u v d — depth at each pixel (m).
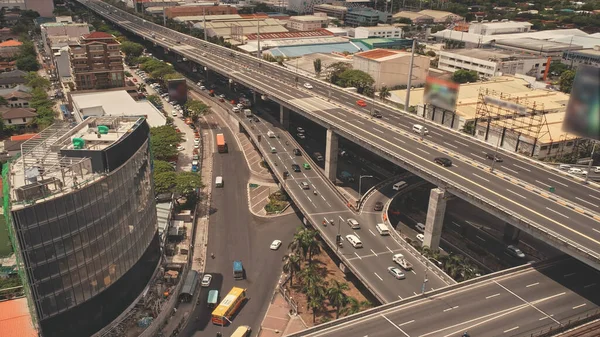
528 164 140.12
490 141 193.25
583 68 110.06
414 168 132.88
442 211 124.81
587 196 120.00
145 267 106.88
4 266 114.44
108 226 90.31
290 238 138.88
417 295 95.81
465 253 135.12
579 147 183.12
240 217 149.88
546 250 136.75
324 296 103.88
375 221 135.38
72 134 100.19
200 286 117.06
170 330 102.00
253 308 109.94
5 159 169.75
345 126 164.38
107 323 94.50
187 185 147.62
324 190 154.12
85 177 86.94
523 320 88.94
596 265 91.31
